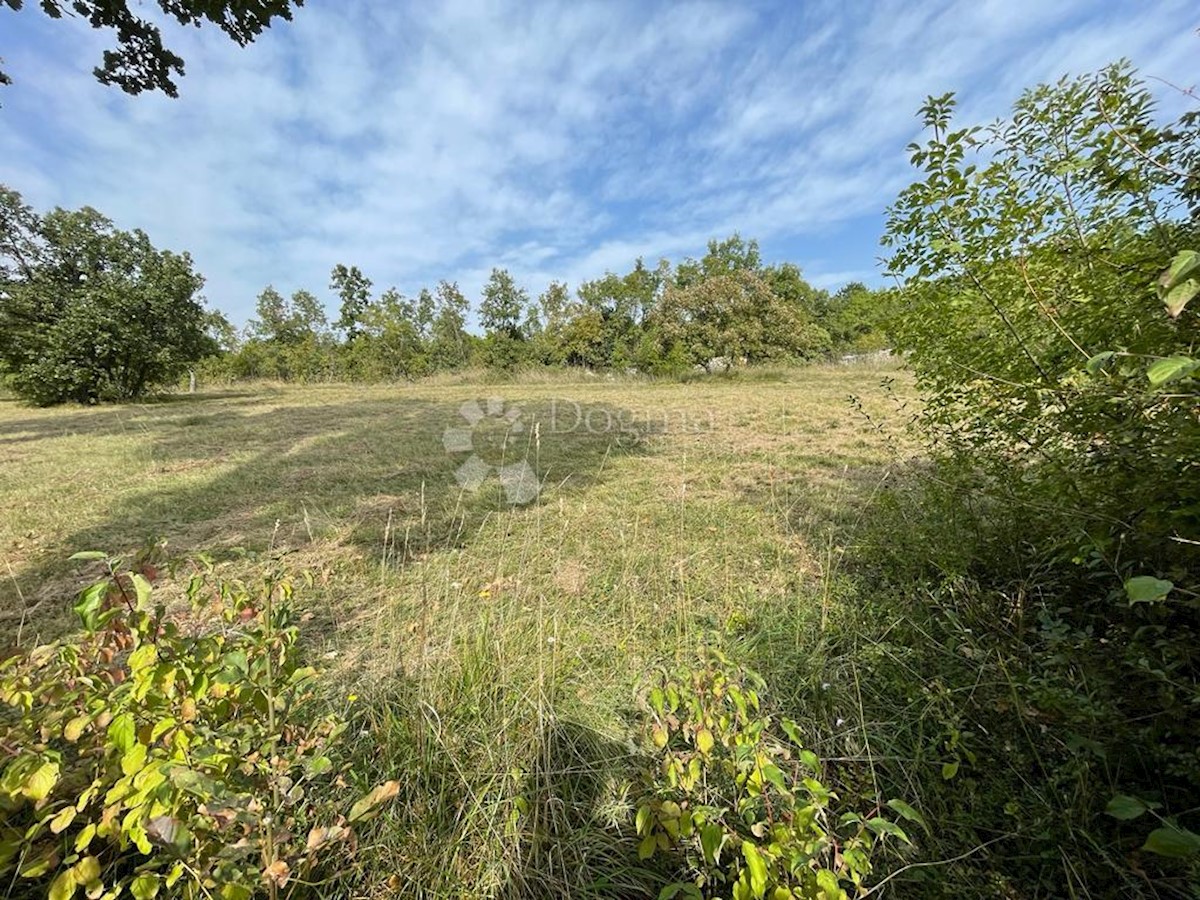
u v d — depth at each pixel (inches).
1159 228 50.0
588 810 49.3
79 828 40.4
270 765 37.3
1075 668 50.8
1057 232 63.9
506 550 116.3
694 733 43.6
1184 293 25.8
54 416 404.8
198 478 187.5
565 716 59.1
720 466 190.5
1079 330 59.1
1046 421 64.4
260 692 38.7
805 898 31.0
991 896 39.3
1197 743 42.0
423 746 51.4
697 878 38.6
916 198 70.9
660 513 137.6
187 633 71.6
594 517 137.4
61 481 185.0
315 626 86.1
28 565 114.6
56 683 37.6
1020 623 59.1
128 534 131.6
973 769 48.8
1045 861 40.6
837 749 53.6
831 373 564.7
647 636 78.9
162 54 135.8
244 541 125.7
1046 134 62.9
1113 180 53.0
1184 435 42.8
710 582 96.3
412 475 189.2
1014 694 48.0
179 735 32.8
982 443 77.2
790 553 108.3
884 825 36.3
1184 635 45.0
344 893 40.8
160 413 407.5
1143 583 26.5
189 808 32.2
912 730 55.3
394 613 87.8
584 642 76.1
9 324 465.4
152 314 520.4
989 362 71.4
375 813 38.1
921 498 107.2
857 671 64.1
